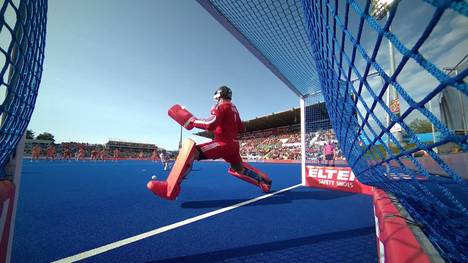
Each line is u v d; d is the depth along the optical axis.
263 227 2.31
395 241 0.89
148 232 2.15
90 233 2.11
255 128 38.16
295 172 10.01
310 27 1.48
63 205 3.16
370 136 1.11
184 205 3.25
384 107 0.74
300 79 4.48
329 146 5.39
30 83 1.08
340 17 0.81
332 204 3.33
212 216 2.70
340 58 1.00
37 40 1.10
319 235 2.10
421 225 1.00
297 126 32.19
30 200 3.47
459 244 0.81
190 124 3.01
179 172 2.82
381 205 1.38
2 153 0.98
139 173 8.62
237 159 3.41
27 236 2.02
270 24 2.91
